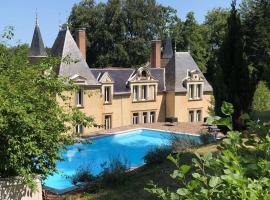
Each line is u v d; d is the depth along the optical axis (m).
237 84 18.31
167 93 51.59
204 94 53.47
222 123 3.50
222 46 18.73
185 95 51.72
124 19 82.62
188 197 3.12
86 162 28.27
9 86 10.72
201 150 16.11
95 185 14.34
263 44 51.88
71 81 13.15
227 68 18.52
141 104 49.41
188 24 80.56
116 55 80.69
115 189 13.38
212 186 3.06
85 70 44.03
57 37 46.12
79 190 14.61
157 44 56.56
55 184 21.30
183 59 53.25
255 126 3.79
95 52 82.94
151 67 57.22
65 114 11.95
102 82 45.19
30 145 10.26
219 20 77.69
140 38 81.50
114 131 39.50
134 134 40.09
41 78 12.08
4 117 9.88
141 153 32.44
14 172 11.12
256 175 3.23
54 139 11.30
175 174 3.36
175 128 40.38
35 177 11.02
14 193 10.54
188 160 14.78
